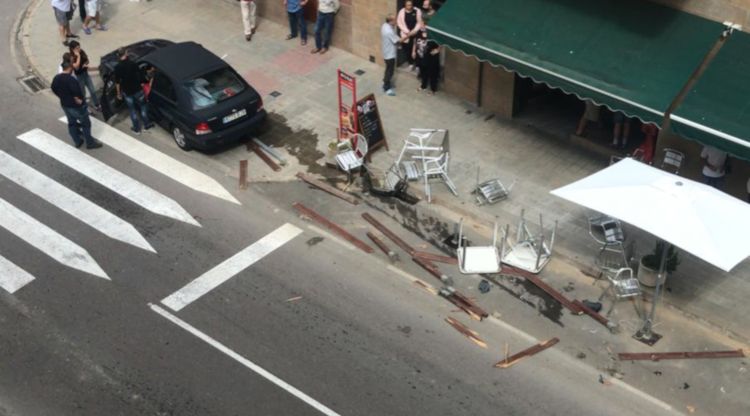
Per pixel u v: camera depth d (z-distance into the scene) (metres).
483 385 12.27
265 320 13.45
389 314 13.49
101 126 18.42
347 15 19.94
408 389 12.22
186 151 17.56
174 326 13.39
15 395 12.34
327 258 14.67
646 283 13.75
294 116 18.45
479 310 13.48
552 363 12.62
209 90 16.92
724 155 14.24
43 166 17.16
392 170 16.27
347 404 12.03
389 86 18.95
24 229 15.47
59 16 21.08
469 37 16.17
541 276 14.18
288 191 16.36
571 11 15.54
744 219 11.93
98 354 12.95
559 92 18.52
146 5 23.09
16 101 19.36
